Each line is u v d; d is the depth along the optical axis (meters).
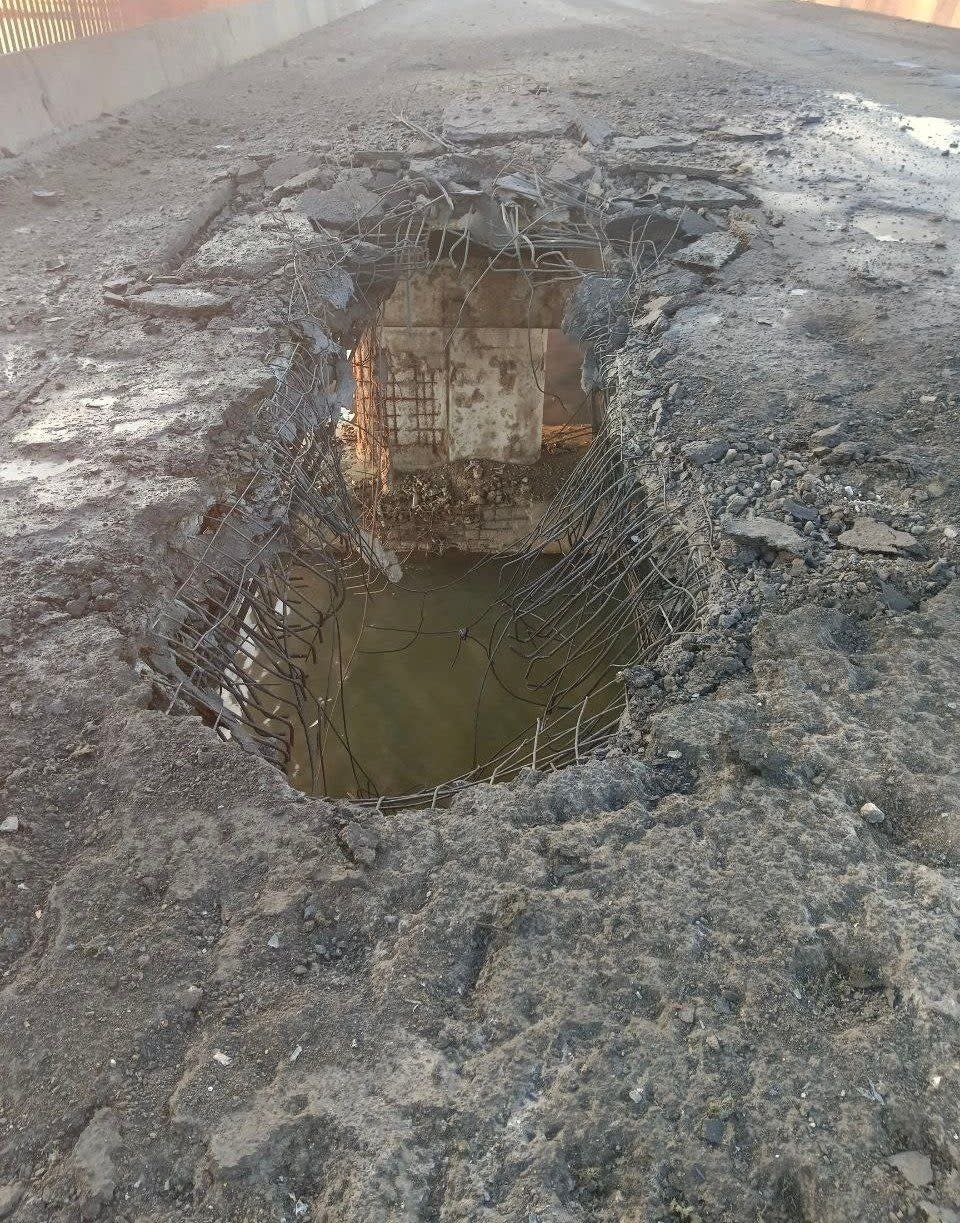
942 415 6.09
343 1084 2.70
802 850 3.32
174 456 5.80
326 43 19.22
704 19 21.23
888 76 15.42
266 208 10.15
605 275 8.97
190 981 3.00
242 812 3.56
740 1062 2.70
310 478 6.71
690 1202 2.42
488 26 20.59
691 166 10.57
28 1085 2.74
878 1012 2.83
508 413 15.19
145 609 4.80
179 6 15.80
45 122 11.81
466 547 15.25
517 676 11.58
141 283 8.26
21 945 3.16
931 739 3.76
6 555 5.00
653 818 3.51
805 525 5.20
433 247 10.59
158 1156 2.57
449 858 3.38
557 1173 2.48
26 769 3.79
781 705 3.97
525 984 2.94
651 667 4.43
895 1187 2.41
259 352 7.14
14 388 6.79
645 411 6.56
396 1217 2.40
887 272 8.27
